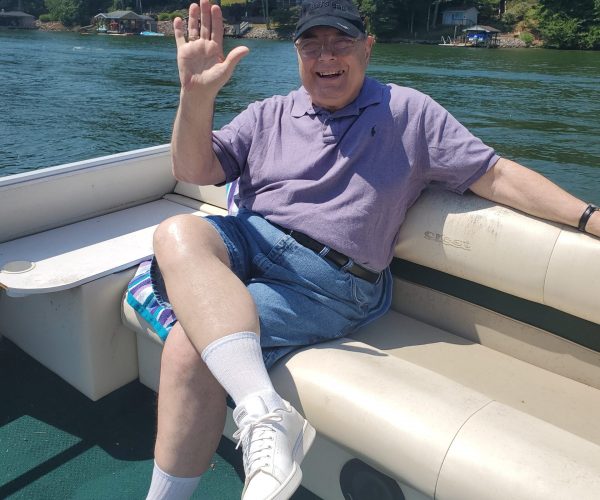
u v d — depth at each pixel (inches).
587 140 781.9
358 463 67.2
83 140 832.3
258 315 65.7
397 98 75.8
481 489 53.2
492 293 79.5
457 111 935.0
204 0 69.6
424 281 85.6
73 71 1444.4
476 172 76.1
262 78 1296.8
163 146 118.0
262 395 56.5
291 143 78.0
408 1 2726.4
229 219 77.5
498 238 75.5
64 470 79.7
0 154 759.7
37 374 97.1
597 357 72.9
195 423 61.9
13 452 82.2
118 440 85.0
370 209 74.6
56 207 103.5
